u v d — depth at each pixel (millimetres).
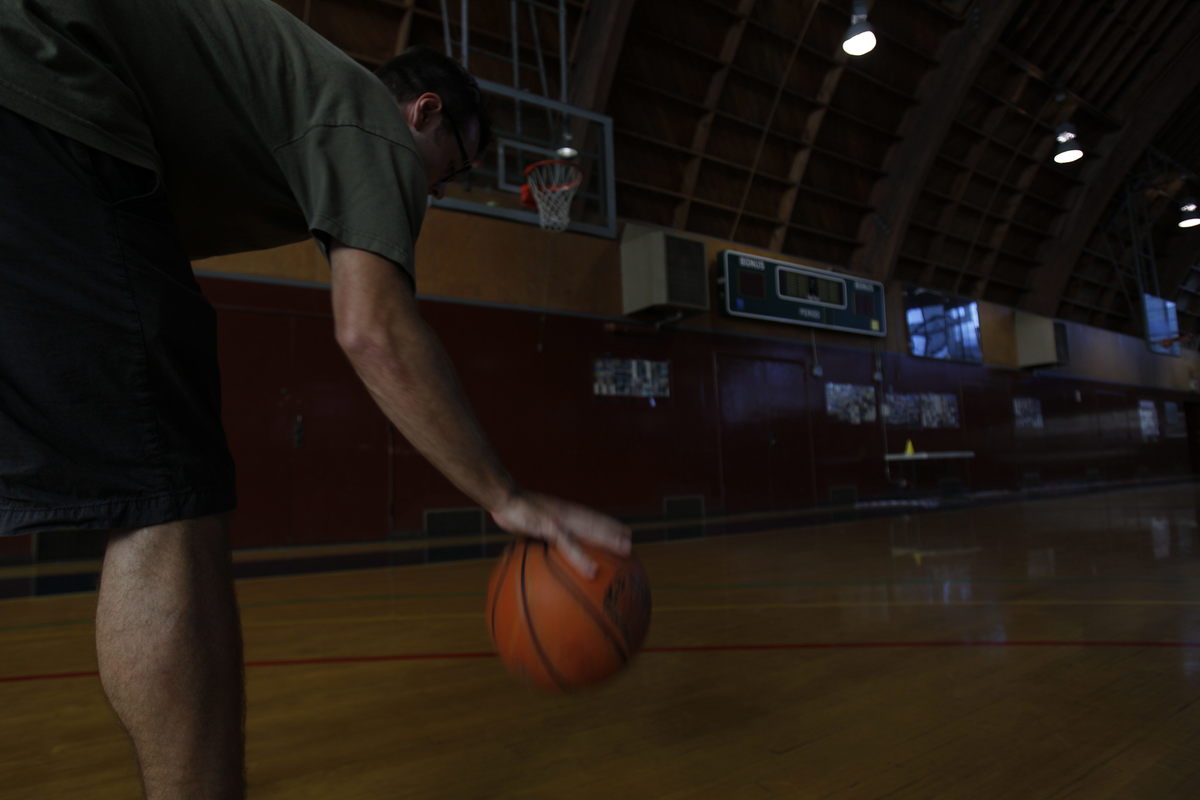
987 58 10391
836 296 9797
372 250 613
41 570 4680
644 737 1450
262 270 5969
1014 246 13398
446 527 6543
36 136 533
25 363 526
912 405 10805
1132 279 15797
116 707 562
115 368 554
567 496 7297
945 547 4844
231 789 583
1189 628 2348
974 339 11984
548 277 7504
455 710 1661
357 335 588
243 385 5797
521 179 7352
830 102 9750
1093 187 13305
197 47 623
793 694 1728
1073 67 11680
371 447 6281
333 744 1444
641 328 7988
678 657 2111
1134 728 1446
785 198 9875
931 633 2361
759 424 8953
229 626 608
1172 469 16172
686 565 4371
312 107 648
